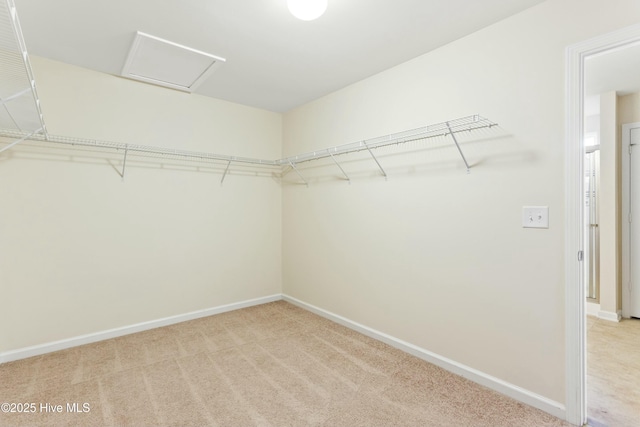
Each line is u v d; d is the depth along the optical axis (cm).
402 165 247
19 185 235
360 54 234
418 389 195
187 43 220
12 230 232
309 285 344
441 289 222
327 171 318
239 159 334
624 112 321
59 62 248
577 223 161
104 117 268
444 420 167
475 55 202
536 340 177
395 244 253
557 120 168
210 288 330
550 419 167
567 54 164
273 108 363
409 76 242
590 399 188
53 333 248
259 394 190
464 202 209
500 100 190
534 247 177
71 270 255
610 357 241
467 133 207
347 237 297
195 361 230
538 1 172
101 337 267
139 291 287
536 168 176
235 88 303
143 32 205
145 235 290
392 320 256
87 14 186
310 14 164
